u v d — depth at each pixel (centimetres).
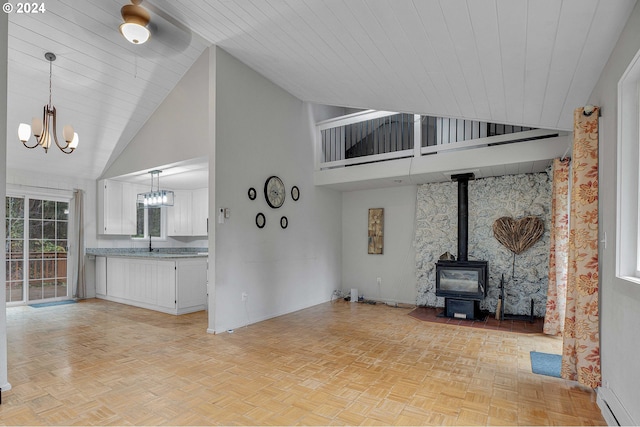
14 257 581
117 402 251
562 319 421
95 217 664
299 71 433
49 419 228
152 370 310
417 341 399
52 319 498
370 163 579
